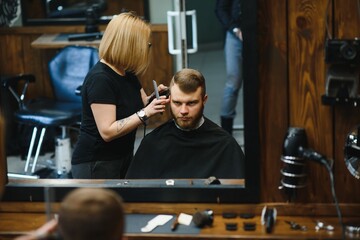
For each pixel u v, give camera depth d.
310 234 2.52
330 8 2.53
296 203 2.67
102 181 2.86
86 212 1.86
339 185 2.65
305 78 2.59
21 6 6.38
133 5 6.46
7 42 6.37
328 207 2.66
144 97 3.64
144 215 2.72
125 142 3.44
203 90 3.48
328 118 2.61
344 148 2.62
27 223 2.70
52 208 2.77
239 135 6.18
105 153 3.40
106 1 6.43
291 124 2.63
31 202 2.79
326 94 2.54
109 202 1.89
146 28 3.30
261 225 2.60
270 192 2.68
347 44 2.47
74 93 5.55
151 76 6.43
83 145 3.40
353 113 2.60
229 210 2.70
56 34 6.28
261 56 2.59
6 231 2.63
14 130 5.93
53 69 5.59
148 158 3.50
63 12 6.37
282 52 2.58
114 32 3.26
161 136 3.52
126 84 3.36
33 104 5.49
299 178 2.60
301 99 2.60
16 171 5.55
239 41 5.84
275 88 2.61
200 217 2.59
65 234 1.88
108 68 3.30
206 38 7.99
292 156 2.58
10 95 5.91
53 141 5.91
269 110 2.62
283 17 2.55
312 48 2.56
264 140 2.65
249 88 2.59
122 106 3.34
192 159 3.48
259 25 2.56
